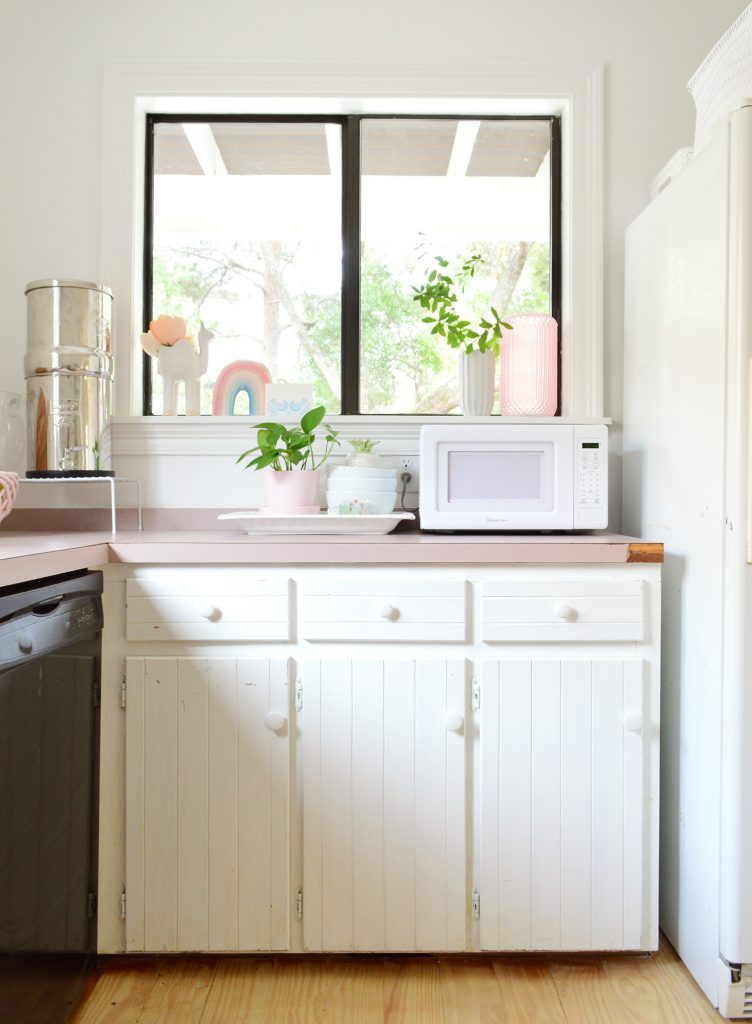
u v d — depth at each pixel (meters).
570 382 1.97
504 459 1.65
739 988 1.31
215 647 1.43
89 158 1.97
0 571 0.99
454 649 1.43
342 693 1.41
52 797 1.18
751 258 1.28
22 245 1.96
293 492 1.74
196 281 2.10
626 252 1.91
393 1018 1.32
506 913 1.42
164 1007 1.34
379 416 1.93
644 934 1.43
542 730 1.41
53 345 1.78
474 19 1.96
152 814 1.41
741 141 1.28
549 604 1.42
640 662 1.42
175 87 1.96
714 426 1.36
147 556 1.39
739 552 1.29
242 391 2.02
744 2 1.97
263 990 1.39
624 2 1.97
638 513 1.79
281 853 1.41
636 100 1.97
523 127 2.09
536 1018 1.32
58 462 1.78
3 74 1.96
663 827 1.58
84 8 1.96
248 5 1.96
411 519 1.79
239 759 1.41
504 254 2.10
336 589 1.41
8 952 1.03
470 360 1.91
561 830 1.42
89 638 1.34
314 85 1.96
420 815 1.41
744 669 1.29
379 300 2.11
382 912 1.41
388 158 2.10
